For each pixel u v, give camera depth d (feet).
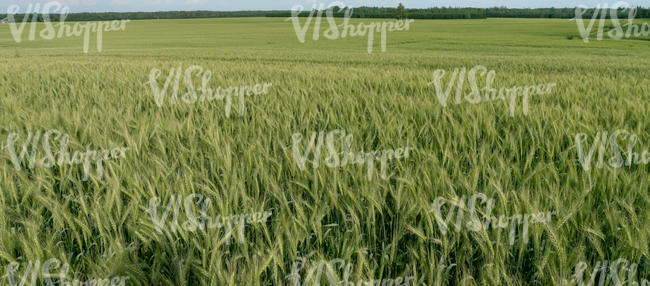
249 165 10.27
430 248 7.27
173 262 6.67
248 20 320.09
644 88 24.94
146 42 132.46
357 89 25.36
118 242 6.52
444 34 155.02
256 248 6.74
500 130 14.92
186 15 390.83
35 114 16.42
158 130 13.56
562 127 13.62
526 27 189.67
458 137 13.30
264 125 15.19
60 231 7.42
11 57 66.74
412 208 7.56
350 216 8.18
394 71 39.55
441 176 8.73
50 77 33.37
